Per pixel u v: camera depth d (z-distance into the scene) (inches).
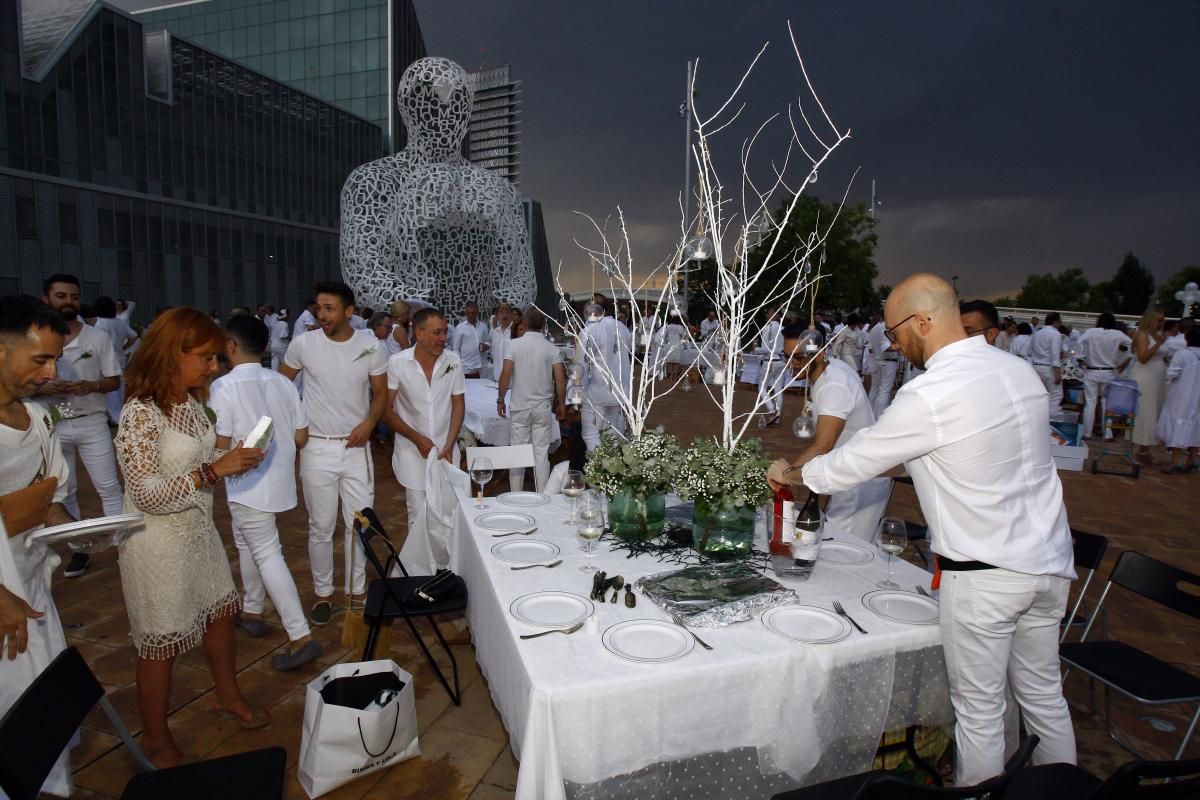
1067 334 521.7
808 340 123.3
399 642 149.0
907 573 105.3
